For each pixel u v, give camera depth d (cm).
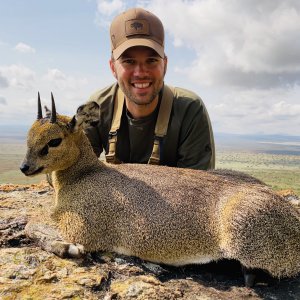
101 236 85
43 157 90
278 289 76
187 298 72
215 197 83
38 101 94
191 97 118
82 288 73
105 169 96
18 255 82
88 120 96
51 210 92
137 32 106
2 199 119
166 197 85
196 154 118
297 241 76
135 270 80
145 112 113
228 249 77
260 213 75
